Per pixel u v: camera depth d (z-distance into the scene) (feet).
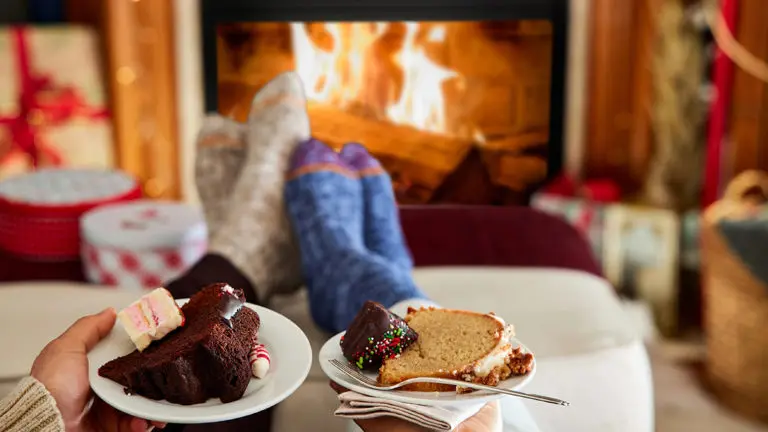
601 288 5.15
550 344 4.42
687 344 9.36
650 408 4.03
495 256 5.50
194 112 9.41
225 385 2.77
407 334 3.10
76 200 5.92
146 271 5.41
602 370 4.21
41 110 9.17
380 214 4.89
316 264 4.50
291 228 4.87
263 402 2.79
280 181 4.88
